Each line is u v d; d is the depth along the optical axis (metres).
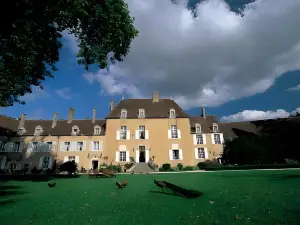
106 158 31.44
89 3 9.23
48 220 5.25
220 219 4.71
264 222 4.36
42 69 12.30
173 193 8.62
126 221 4.92
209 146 33.97
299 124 28.19
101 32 10.64
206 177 15.84
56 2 8.48
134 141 32.31
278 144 28.44
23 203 7.48
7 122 35.28
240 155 29.52
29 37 9.09
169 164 29.47
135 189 10.41
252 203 6.06
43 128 34.34
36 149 32.22
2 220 5.31
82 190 10.65
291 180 11.12
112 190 10.34
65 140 32.66
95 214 5.70
